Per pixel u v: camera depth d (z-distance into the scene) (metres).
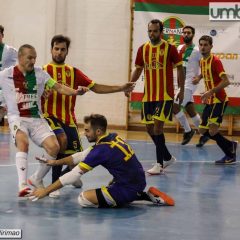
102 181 9.89
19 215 7.34
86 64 19.17
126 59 18.89
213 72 12.67
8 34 19.55
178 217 7.56
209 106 12.76
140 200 8.33
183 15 18.23
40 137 8.24
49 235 6.48
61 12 19.20
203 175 10.95
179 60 11.03
